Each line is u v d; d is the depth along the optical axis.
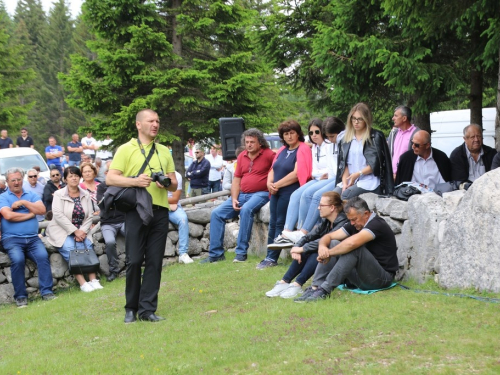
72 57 20.09
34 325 7.26
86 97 19.66
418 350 4.50
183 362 4.90
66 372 5.08
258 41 16.86
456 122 14.62
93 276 9.27
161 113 20.61
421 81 11.65
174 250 10.32
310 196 7.88
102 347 5.71
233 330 5.59
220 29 20.75
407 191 6.98
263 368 4.53
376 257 6.28
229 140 10.88
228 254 9.87
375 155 7.12
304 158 8.21
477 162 7.49
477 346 4.46
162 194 6.36
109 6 19.86
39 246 9.00
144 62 19.75
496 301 5.36
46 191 10.81
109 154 23.89
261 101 21.22
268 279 7.61
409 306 5.54
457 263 5.94
